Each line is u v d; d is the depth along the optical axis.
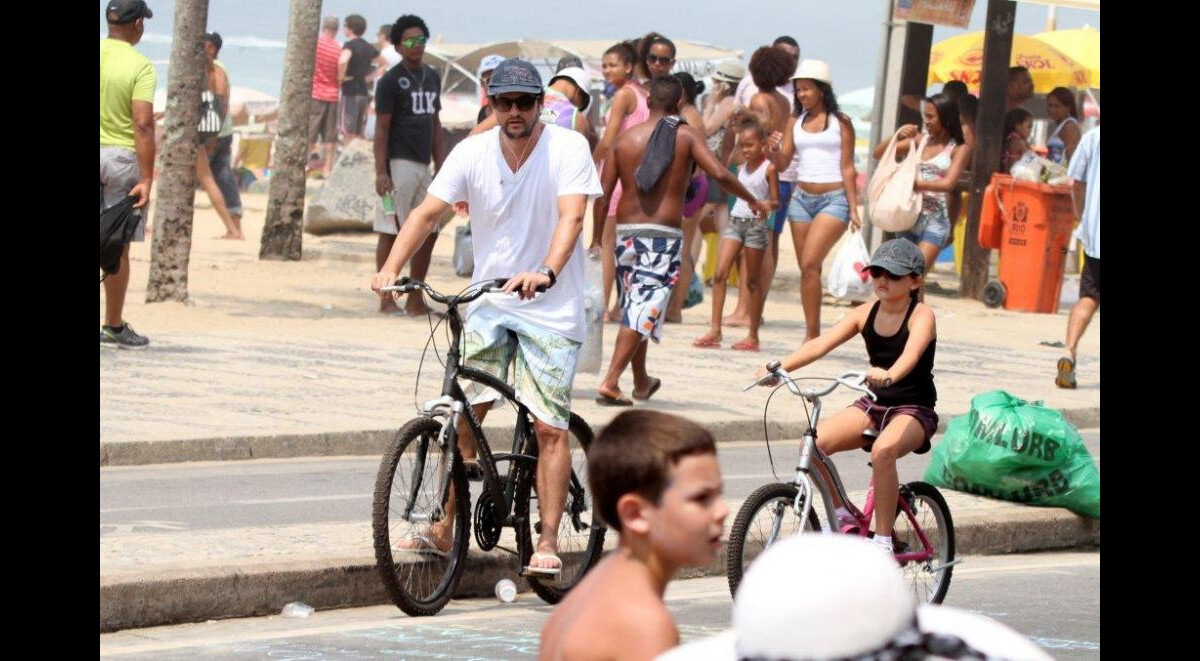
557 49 119.12
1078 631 23.25
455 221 84.62
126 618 21.98
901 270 23.47
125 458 32.47
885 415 23.97
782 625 8.09
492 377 23.88
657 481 10.21
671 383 43.62
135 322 49.41
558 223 24.02
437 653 21.03
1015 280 65.31
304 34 66.75
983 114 67.00
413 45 52.72
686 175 38.94
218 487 30.81
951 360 51.09
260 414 36.19
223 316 51.84
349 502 29.98
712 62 113.38
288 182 66.50
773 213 49.91
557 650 10.00
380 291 23.59
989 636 8.58
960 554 29.17
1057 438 30.42
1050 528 30.12
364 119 106.31
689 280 55.81
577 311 24.23
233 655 20.62
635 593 10.02
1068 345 46.19
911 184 56.44
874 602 8.09
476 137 24.52
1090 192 45.78
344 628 22.38
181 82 52.44
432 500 23.56
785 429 39.34
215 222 80.94
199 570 22.73
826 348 24.09
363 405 38.06
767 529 23.09
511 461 24.38
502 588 24.81
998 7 66.75
